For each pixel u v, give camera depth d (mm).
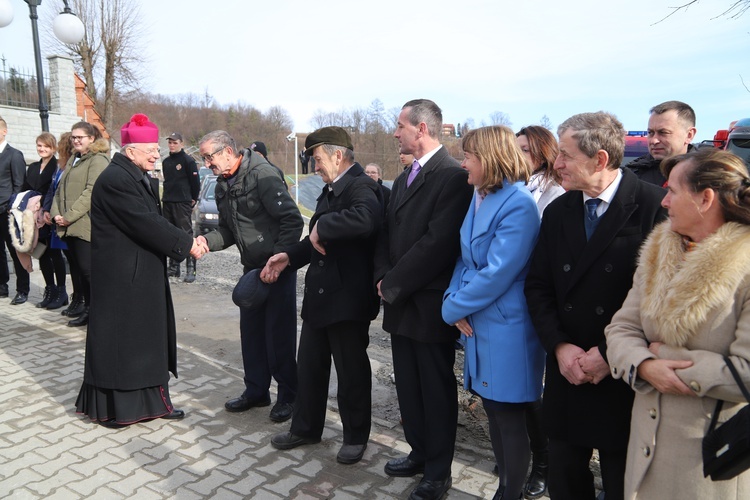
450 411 2693
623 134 2027
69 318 5809
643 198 2027
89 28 23188
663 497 1613
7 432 3365
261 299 3271
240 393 4031
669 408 1610
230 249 11156
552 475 2148
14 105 12680
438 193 2617
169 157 7797
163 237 3336
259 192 3432
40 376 4254
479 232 2402
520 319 2359
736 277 1474
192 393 4012
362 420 3082
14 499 2670
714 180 1521
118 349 3334
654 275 1697
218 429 3457
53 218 5250
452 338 2658
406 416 2891
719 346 1516
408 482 2896
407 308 2680
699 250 1538
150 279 3424
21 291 6383
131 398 3410
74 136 5074
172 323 3629
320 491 2797
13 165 6262
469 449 3225
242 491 2783
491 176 2348
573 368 1958
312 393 3154
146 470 2963
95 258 3359
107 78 24078
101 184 3291
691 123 3236
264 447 3242
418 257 2543
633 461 1723
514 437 2430
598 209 2090
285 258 3287
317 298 2957
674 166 1682
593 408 1993
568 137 2035
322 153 2998
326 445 3287
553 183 3238
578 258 2072
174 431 3420
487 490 2834
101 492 2746
